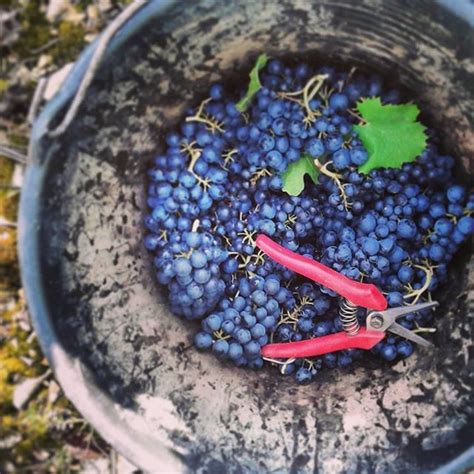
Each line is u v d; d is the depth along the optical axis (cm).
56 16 80
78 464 80
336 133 62
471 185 64
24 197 53
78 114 54
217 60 60
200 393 62
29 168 53
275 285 64
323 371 66
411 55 59
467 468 56
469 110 60
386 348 64
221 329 64
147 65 56
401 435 60
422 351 64
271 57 63
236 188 65
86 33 80
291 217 64
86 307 58
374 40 59
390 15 55
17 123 79
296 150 63
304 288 65
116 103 57
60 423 80
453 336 63
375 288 61
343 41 60
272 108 63
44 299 54
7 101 79
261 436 62
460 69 56
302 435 62
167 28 54
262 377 65
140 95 58
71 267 57
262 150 63
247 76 64
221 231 64
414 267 65
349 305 62
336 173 64
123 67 55
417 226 65
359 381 65
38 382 80
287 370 65
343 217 64
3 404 80
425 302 64
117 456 80
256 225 64
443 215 64
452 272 65
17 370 80
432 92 61
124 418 57
